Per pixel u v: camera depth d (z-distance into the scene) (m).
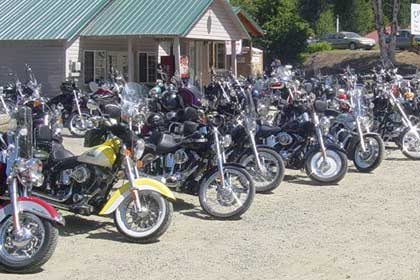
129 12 26.09
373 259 6.93
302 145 10.88
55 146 7.82
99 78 24.25
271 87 15.45
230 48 30.58
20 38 25.22
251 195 8.56
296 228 8.20
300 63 47.03
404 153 13.59
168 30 24.56
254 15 47.38
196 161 8.72
